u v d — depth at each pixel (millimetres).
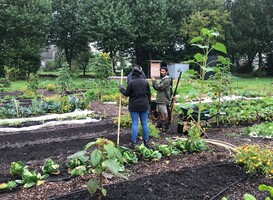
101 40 32438
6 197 4102
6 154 6309
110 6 32531
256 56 42688
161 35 33406
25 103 14297
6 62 31875
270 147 6418
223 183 4496
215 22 32969
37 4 33344
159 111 8328
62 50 42938
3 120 9969
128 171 4988
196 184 4434
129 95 6852
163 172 4887
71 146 6867
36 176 4496
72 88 18688
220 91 8992
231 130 8531
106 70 14719
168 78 8133
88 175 4832
